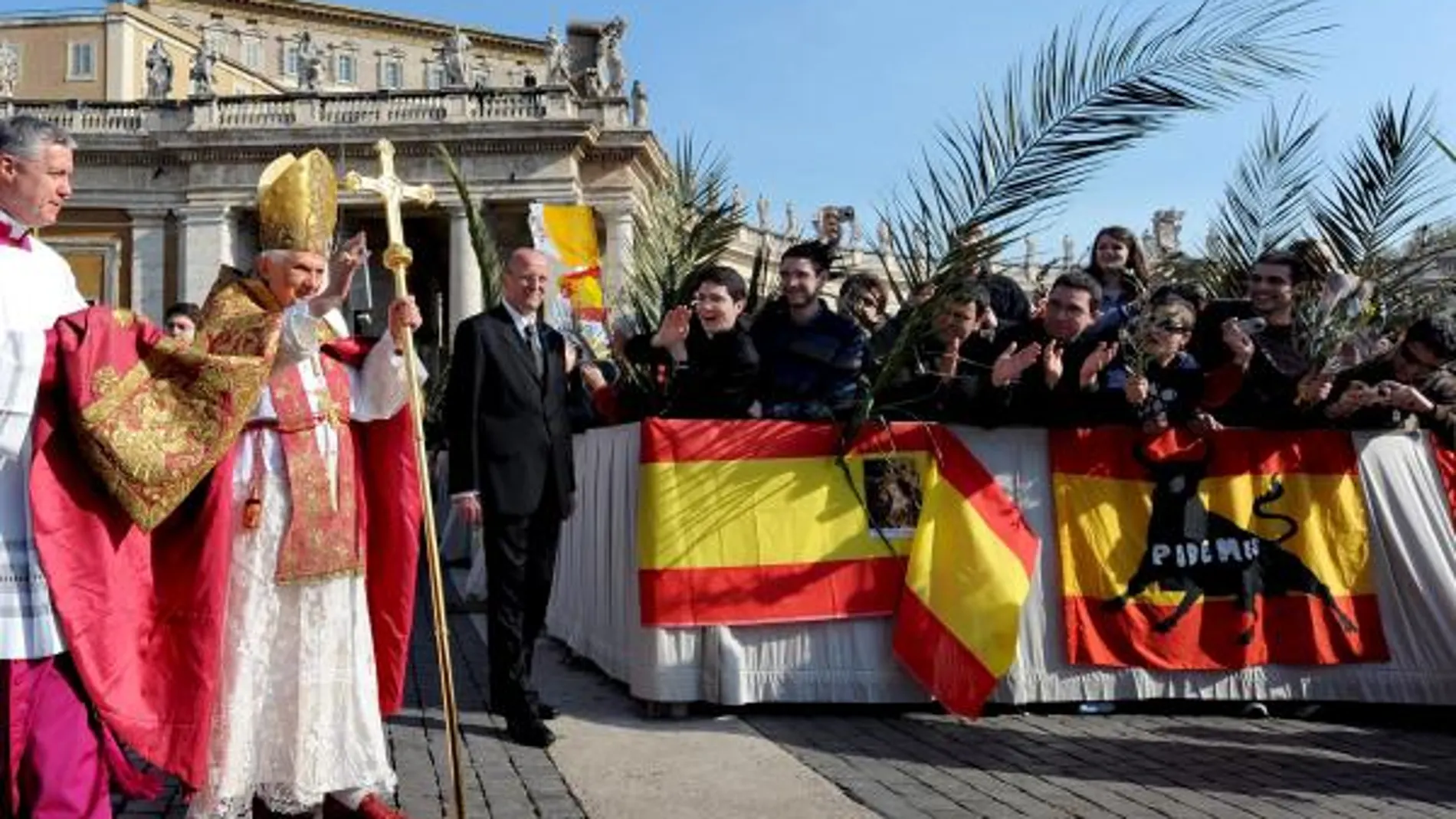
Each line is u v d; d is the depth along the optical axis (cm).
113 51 5997
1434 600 632
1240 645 616
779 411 623
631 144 4034
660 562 584
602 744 543
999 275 792
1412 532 638
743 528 591
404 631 444
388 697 444
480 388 567
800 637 596
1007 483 616
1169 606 616
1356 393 627
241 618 389
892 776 493
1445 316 636
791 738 555
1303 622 624
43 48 6000
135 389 346
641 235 823
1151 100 605
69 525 341
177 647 371
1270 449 634
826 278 707
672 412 626
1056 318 615
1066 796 466
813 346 620
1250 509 628
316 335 406
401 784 480
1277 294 652
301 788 390
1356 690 624
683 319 595
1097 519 617
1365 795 474
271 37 8000
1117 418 625
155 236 4047
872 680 596
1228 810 451
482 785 478
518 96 4006
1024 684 604
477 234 940
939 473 608
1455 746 559
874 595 597
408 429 444
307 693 394
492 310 591
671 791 469
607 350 1112
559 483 578
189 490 350
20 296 345
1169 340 611
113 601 348
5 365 324
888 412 629
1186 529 623
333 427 415
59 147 355
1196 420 625
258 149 3972
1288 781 494
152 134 4003
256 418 402
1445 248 748
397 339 421
